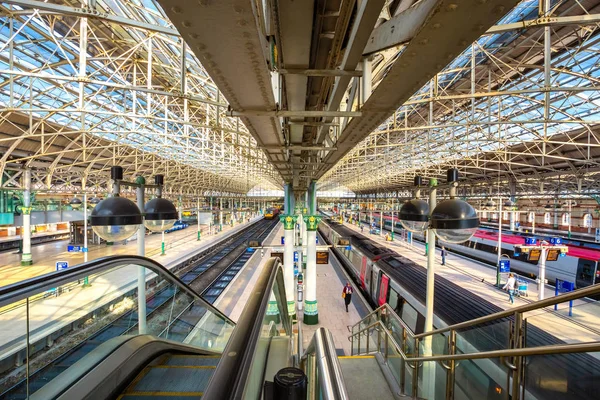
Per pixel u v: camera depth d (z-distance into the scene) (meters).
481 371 3.63
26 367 3.20
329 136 9.72
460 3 1.93
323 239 41.06
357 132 5.73
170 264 23.89
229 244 38.88
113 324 4.88
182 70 8.66
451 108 19.70
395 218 48.91
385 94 3.64
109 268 3.78
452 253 25.91
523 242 19.77
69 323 4.50
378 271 14.91
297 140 7.90
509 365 3.09
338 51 3.94
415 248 28.98
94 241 31.27
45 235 37.84
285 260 14.46
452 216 4.38
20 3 4.70
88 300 5.14
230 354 1.78
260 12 2.71
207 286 20.34
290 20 2.70
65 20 10.83
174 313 6.19
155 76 15.75
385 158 29.11
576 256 15.49
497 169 29.92
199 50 2.45
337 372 1.90
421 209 5.53
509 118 18.77
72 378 3.15
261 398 2.53
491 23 2.16
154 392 3.44
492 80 16.23
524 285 14.08
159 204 6.21
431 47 2.52
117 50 13.70
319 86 5.42
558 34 11.97
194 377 3.77
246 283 20.89
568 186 30.86
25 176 22.02
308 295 13.47
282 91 5.09
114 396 3.41
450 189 4.84
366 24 2.71
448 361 4.24
